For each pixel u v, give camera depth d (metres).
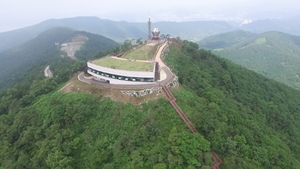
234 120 73.00
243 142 61.66
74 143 64.56
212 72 117.44
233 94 104.56
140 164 53.28
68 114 71.88
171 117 65.38
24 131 72.56
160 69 95.31
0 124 79.06
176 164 52.56
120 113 69.44
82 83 91.12
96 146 62.84
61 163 57.66
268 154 61.38
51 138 66.62
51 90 97.94
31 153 67.62
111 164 56.00
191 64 119.56
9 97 102.12
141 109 69.31
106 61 99.94
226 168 53.97
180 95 76.25
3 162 66.62
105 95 78.69
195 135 57.34
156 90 75.88
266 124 87.81
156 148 56.03
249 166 54.31
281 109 106.25
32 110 81.25
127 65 91.94
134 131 62.03
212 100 82.06
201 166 51.91
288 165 60.22
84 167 59.72
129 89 76.81
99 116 71.38
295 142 84.75
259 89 118.44
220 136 59.50
